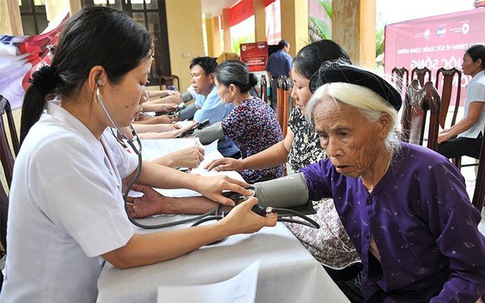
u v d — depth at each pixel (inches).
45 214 27.9
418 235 32.5
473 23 164.6
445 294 30.8
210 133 79.4
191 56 280.7
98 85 28.2
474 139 102.0
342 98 29.0
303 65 49.4
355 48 162.1
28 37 64.8
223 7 615.2
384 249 34.5
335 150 30.3
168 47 276.4
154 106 122.0
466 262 30.3
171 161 53.8
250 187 40.4
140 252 28.0
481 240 30.6
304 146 58.4
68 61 28.3
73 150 27.3
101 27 27.8
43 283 29.6
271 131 79.8
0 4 114.7
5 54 63.9
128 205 38.1
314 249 47.1
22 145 28.9
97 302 25.8
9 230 29.3
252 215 31.8
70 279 30.2
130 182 38.6
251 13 487.5
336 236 45.8
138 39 28.6
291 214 35.9
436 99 45.5
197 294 25.3
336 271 47.4
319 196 41.2
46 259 29.2
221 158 61.3
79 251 29.9
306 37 313.6
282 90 101.2
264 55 302.2
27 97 30.1
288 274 27.6
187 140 77.4
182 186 41.5
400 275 34.7
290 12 312.3
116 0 262.8
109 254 27.2
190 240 29.5
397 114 31.2
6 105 65.7
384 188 32.8
